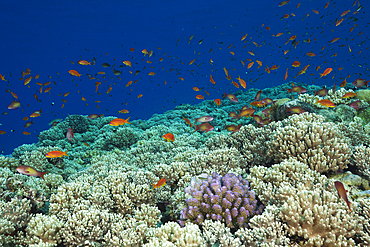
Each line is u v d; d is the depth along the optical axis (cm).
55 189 630
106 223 404
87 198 498
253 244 289
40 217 399
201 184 428
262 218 304
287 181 401
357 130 569
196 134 1173
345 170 450
